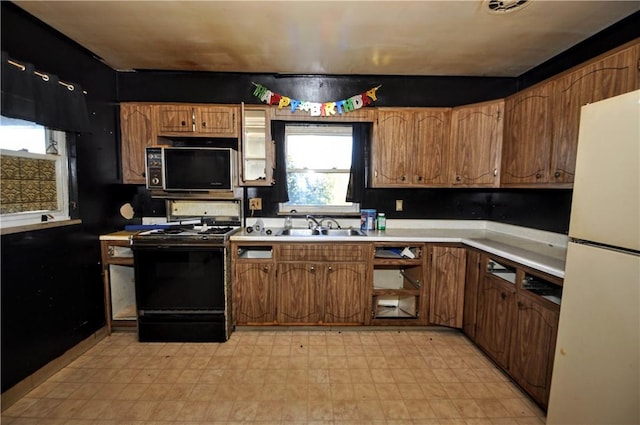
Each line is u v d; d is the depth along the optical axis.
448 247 2.57
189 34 2.15
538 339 1.71
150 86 2.90
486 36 2.15
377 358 2.26
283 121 2.90
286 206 3.11
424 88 3.00
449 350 2.38
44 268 1.98
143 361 2.20
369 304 2.62
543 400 1.67
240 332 2.63
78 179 2.29
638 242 1.08
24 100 1.75
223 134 2.73
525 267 1.83
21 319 1.82
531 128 2.14
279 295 2.60
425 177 2.80
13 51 1.80
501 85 3.00
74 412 1.70
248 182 2.80
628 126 1.12
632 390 1.10
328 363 2.19
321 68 2.79
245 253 2.75
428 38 2.19
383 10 1.84
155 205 3.05
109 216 2.65
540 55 2.46
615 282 1.16
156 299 2.45
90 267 2.41
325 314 2.62
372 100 2.93
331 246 2.57
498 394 1.88
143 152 2.71
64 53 2.19
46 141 2.10
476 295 2.38
